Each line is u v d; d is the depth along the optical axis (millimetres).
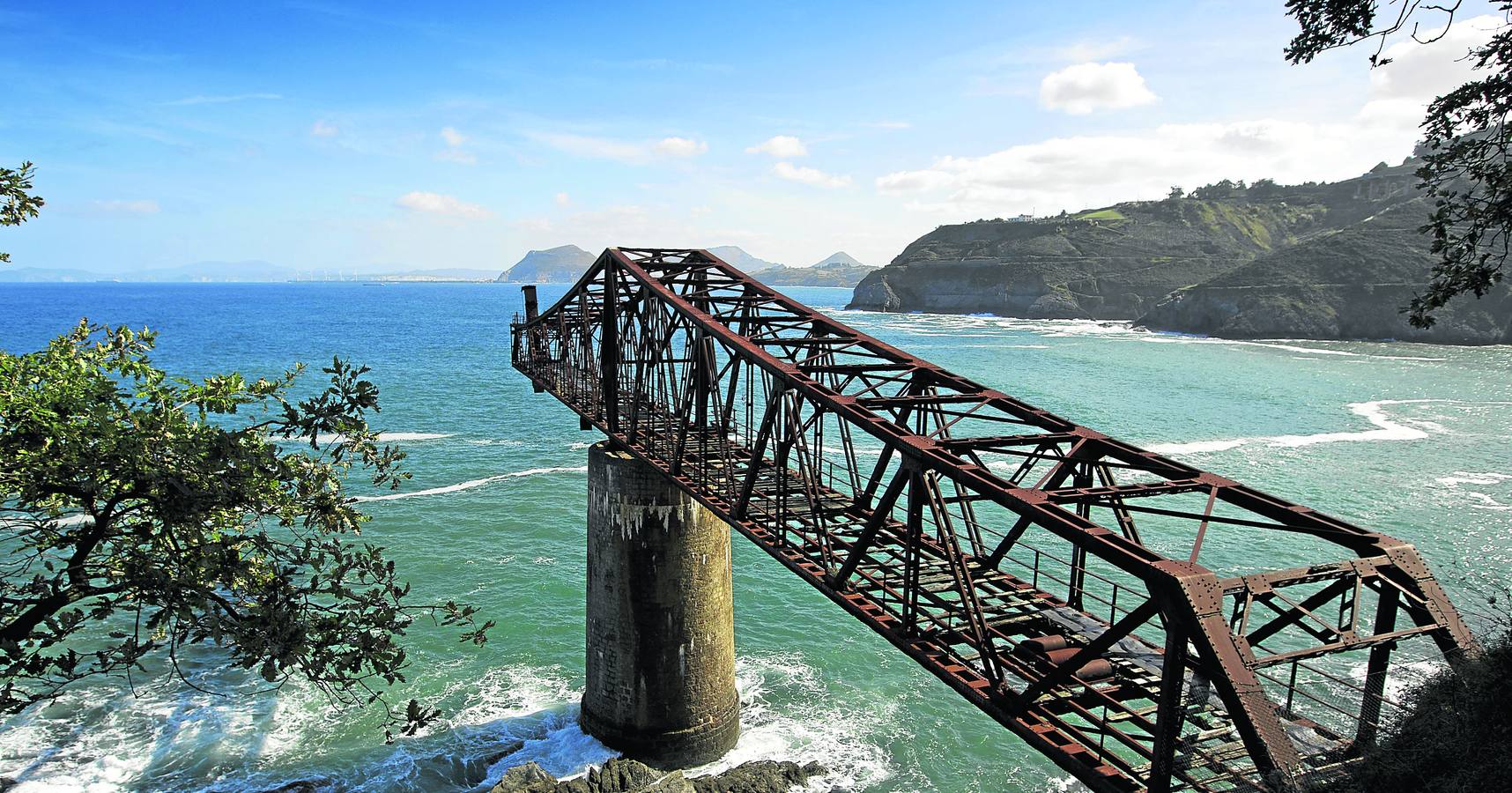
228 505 10406
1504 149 10898
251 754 20766
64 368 11414
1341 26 11484
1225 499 10602
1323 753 8109
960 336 145625
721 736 21312
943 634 11430
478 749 21188
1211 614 7617
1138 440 56312
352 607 11031
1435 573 32125
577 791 18781
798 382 13352
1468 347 125500
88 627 26000
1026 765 21094
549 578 30625
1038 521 9195
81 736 21156
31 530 11016
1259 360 106375
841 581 12445
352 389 11547
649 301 18703
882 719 22891
